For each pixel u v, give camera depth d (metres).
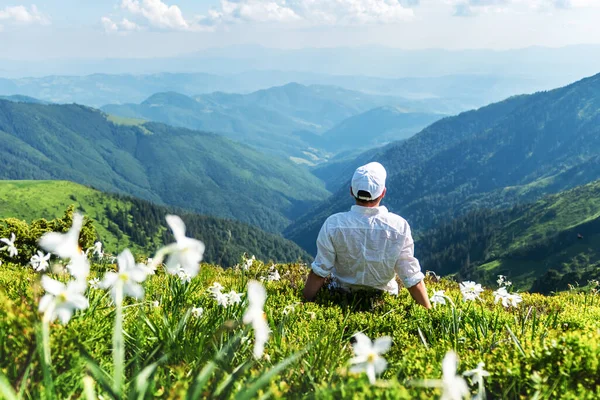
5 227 8.59
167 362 2.87
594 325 4.69
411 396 2.19
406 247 6.30
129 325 3.45
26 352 2.31
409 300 6.39
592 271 83.19
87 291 3.56
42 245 1.38
